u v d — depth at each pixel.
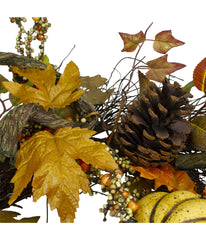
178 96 0.98
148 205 0.93
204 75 1.01
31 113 0.93
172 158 0.99
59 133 0.95
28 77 0.93
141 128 0.98
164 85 0.99
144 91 1.00
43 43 1.13
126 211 0.91
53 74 0.95
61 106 0.95
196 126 1.03
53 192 0.88
